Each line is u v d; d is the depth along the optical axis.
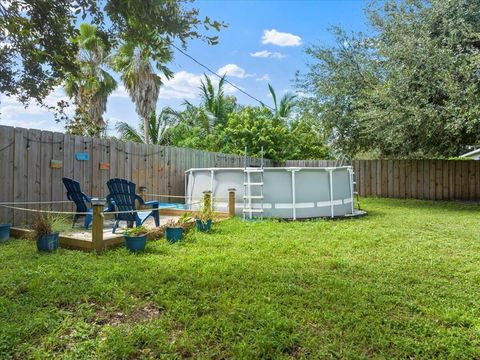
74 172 5.99
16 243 4.46
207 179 7.91
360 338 2.20
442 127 8.93
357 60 11.41
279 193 7.30
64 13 2.76
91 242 4.14
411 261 3.97
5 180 4.98
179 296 2.78
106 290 2.83
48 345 2.07
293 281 3.20
